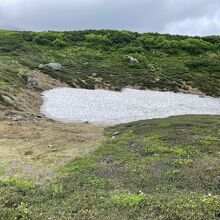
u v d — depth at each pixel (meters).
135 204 12.65
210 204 12.34
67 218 11.51
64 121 46.50
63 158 25.11
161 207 12.17
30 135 32.84
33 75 74.56
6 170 21.78
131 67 97.56
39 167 22.80
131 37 127.88
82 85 79.00
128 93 75.62
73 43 119.75
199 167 19.55
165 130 30.81
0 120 39.06
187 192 15.45
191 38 130.50
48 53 103.69
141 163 21.03
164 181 17.41
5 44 103.31
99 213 11.92
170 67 99.31
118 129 35.44
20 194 14.36
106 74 88.88
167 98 72.38
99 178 17.83
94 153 26.00
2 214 11.52
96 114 53.41
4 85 57.25
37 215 11.74
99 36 123.50
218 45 124.25
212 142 25.89
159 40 126.44
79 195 14.25
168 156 22.52
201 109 63.38
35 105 55.03
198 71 97.69
